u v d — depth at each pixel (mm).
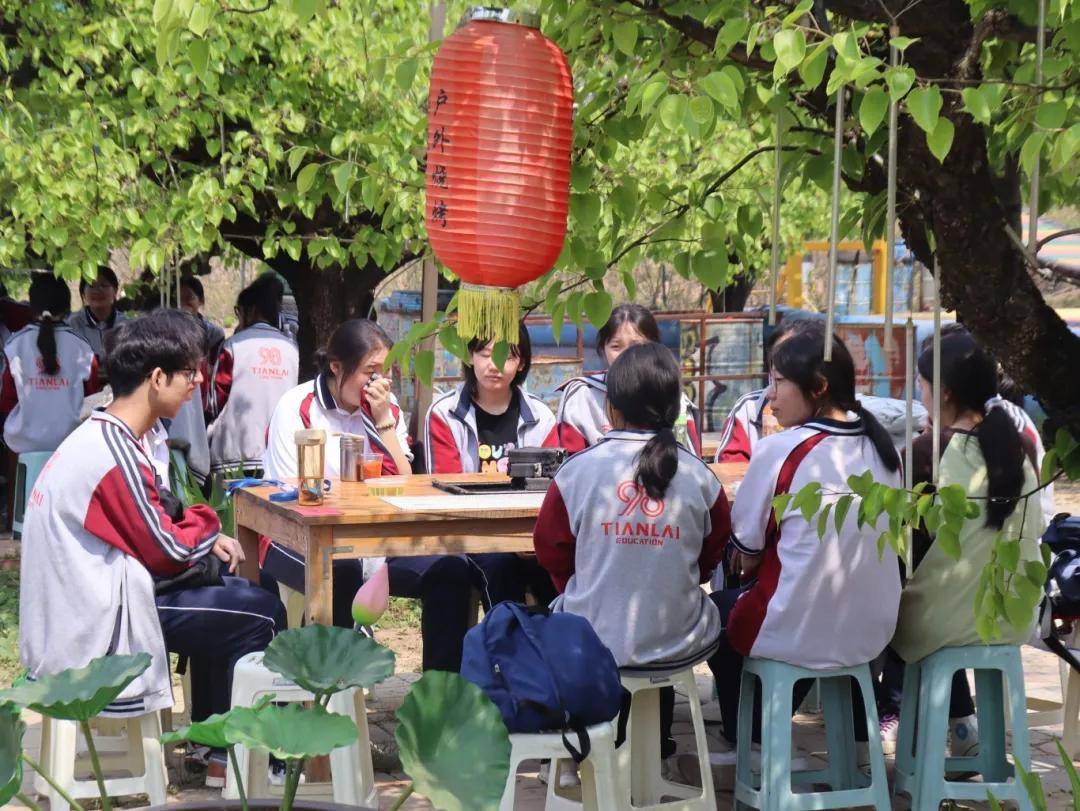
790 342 4109
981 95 2238
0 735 1849
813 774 4328
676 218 3309
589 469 4000
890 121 2309
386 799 4566
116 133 7035
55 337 8109
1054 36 2516
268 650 2002
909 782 4297
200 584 4254
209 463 7223
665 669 3990
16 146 6566
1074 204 3744
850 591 3953
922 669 4172
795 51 2232
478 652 3568
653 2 2830
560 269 3230
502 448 5422
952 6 2543
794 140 3279
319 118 7516
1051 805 4500
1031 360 2709
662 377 4008
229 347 7566
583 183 3182
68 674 1968
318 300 9281
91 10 7273
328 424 5242
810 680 4488
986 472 4031
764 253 11383
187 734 1892
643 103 2516
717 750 5098
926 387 4238
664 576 3936
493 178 2855
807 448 3979
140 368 4043
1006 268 2639
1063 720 5000
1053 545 4773
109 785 3990
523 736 3486
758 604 4051
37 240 6945
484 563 4945
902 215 2939
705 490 4031
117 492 3930
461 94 2854
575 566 4070
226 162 7559
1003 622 4078
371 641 2043
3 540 9133
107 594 3924
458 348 3074
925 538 4152
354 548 4188
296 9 2758
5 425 8297
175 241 7160
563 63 2908
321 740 1858
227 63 7340
